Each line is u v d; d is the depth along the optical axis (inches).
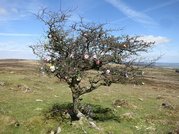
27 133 506.9
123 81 521.3
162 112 725.3
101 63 509.4
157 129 572.1
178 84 1827.0
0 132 508.7
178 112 748.0
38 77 1230.3
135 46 513.0
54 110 598.9
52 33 505.4
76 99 542.6
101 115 614.2
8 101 689.0
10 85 919.0
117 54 510.6
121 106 733.3
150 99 932.6
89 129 502.9
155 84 1651.1
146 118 644.7
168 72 3336.6
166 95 1116.5
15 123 530.3
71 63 506.3
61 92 896.3
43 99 742.5
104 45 507.2
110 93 972.6
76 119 544.4
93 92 949.2
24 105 649.6
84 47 509.7
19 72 1473.9
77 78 523.8
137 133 534.9
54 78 1227.9
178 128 571.5
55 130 502.9
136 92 1096.2
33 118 552.7
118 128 534.3
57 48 509.0
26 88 884.0
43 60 518.0
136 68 524.1
